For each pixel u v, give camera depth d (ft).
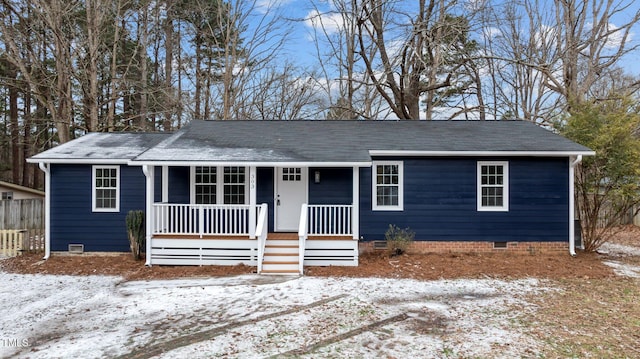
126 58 72.33
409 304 23.07
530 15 71.26
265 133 39.86
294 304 23.15
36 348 17.40
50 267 32.45
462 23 58.29
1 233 36.63
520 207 35.73
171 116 75.87
